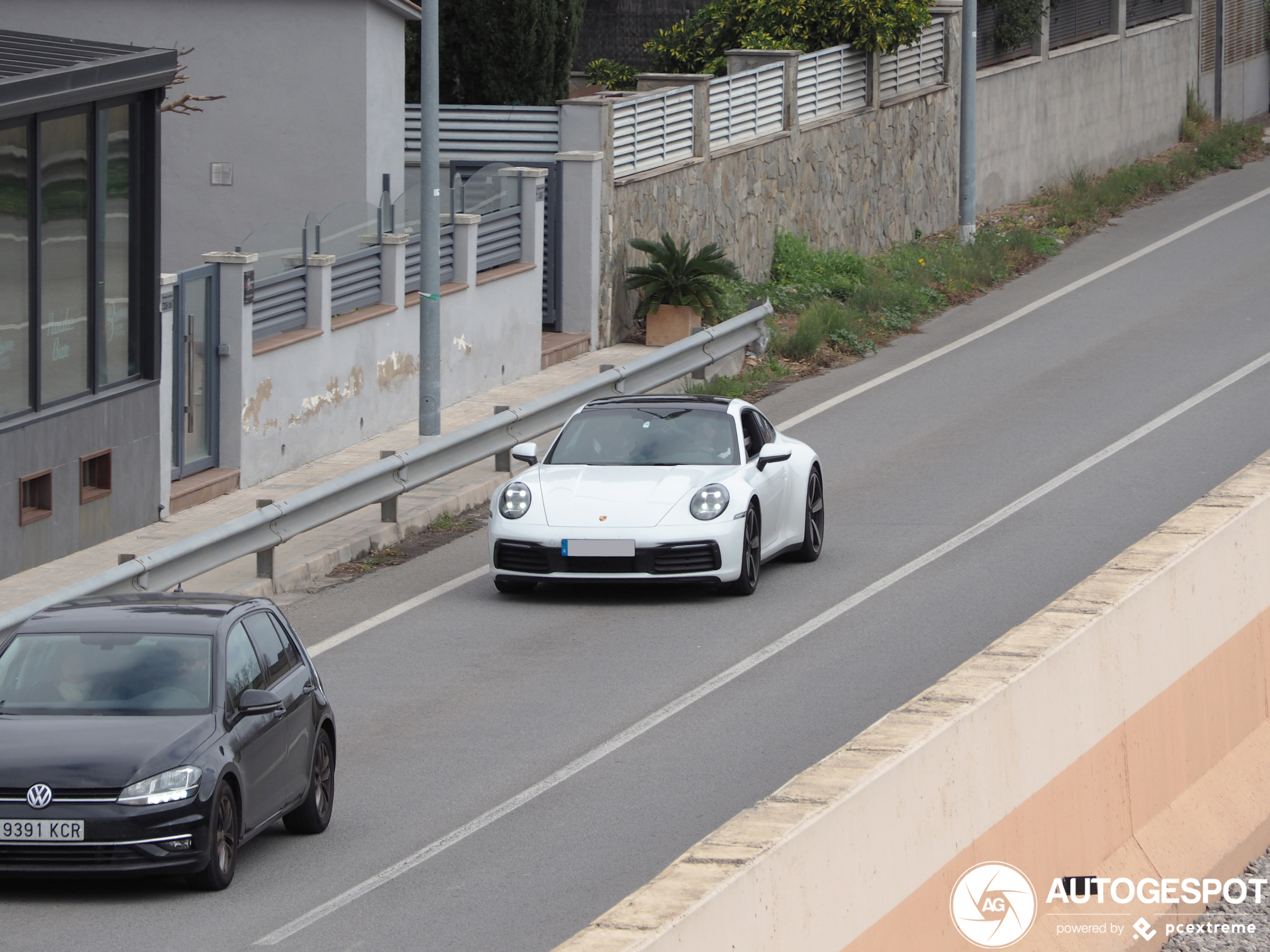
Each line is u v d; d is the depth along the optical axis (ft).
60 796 72.38
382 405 188.65
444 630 122.21
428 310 170.30
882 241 284.41
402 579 137.80
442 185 230.48
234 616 83.35
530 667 112.16
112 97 145.69
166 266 217.15
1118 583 67.26
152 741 74.43
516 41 257.14
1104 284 259.60
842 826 46.50
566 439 136.67
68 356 143.64
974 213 289.33
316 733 85.46
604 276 228.22
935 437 182.09
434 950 67.26
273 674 83.61
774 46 272.92
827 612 123.03
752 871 42.55
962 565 134.82
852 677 106.93
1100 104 346.74
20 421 136.56
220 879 74.79
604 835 81.00
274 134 212.84
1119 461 167.22
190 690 78.23
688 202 240.53
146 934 69.72
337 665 114.32
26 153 137.49
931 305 252.01
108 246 147.95
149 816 72.38
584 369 217.36
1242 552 77.61
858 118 274.77
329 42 210.38
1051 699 59.16
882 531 147.23
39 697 78.07
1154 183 334.03
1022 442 177.17
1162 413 186.39
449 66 260.62
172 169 215.51
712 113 244.42
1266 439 173.17
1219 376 201.57
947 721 52.70
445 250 198.18
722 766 90.99
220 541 125.29
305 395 174.50
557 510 126.41
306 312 176.04
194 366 161.58
